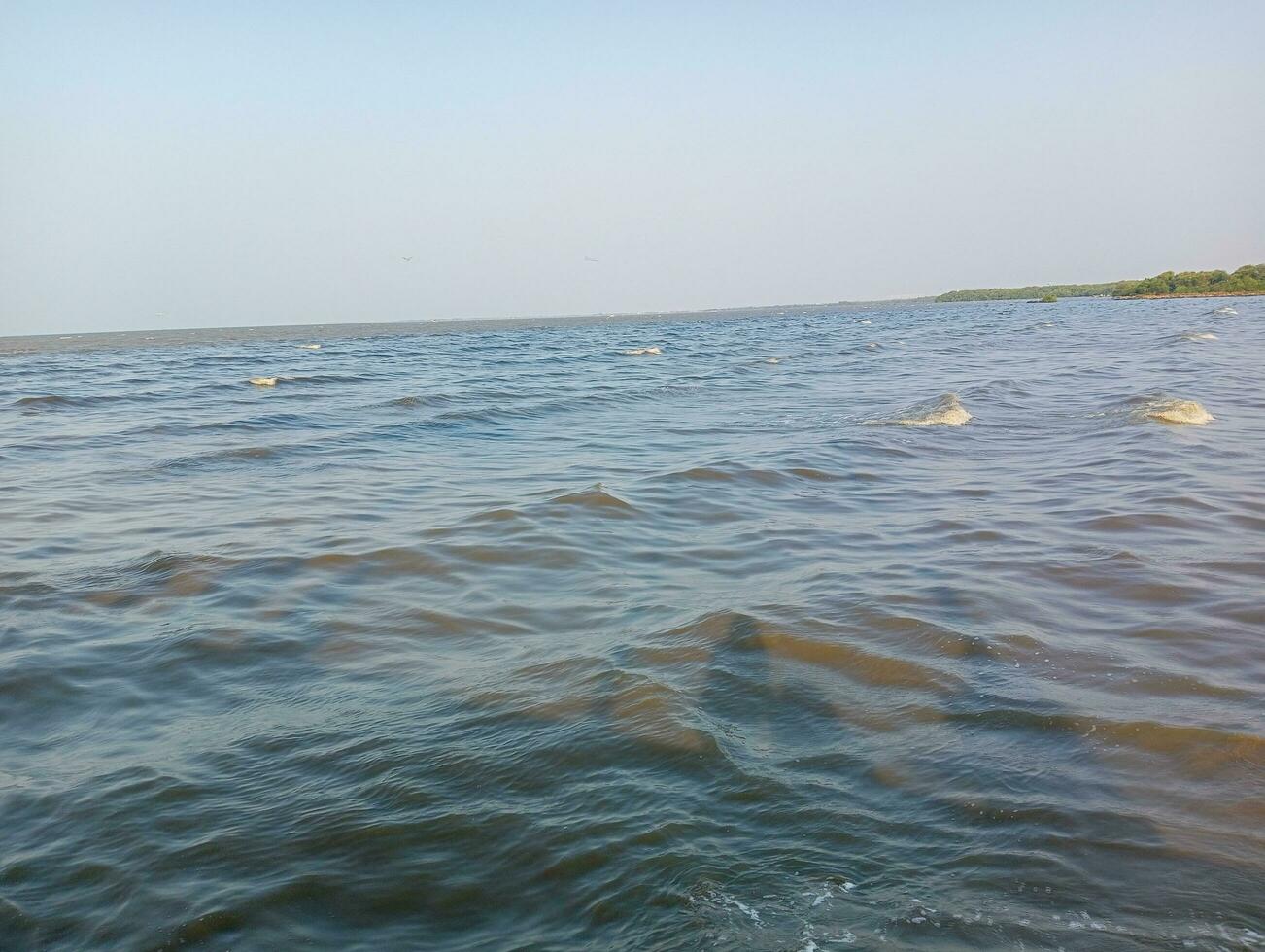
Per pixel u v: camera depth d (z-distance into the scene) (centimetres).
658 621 625
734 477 1142
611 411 1878
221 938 314
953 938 304
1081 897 325
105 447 1410
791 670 533
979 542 828
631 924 315
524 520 921
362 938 314
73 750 453
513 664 551
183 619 636
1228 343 3133
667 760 425
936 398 1680
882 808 384
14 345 6800
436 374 2866
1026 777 409
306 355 4203
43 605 666
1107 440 1350
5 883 344
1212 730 450
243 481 1150
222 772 424
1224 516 891
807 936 306
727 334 5981
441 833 371
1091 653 556
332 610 657
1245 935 305
